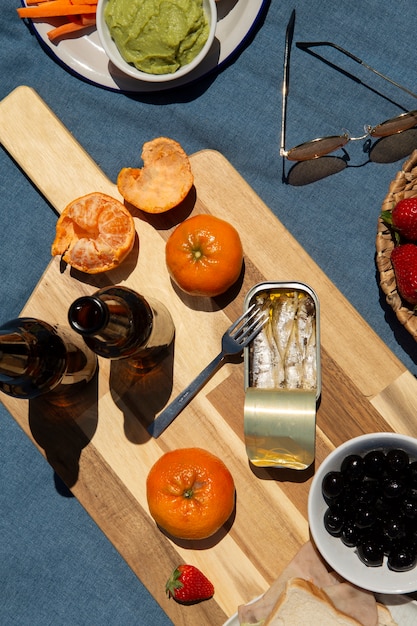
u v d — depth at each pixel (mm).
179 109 938
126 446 879
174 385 879
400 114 921
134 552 872
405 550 803
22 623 948
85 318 747
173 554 867
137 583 939
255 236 879
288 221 932
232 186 885
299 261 874
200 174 889
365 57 923
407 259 832
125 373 883
